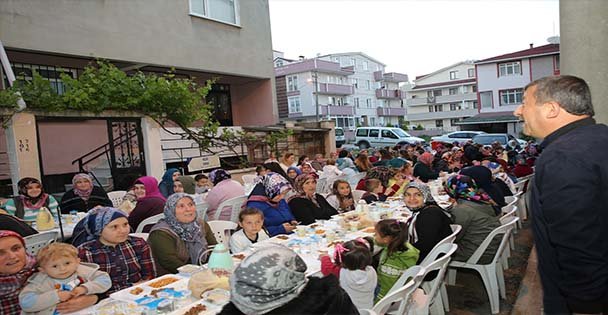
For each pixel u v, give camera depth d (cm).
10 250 257
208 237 407
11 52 943
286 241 384
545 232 169
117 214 309
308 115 4144
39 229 488
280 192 466
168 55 1212
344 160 1088
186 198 363
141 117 835
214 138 1047
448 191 434
